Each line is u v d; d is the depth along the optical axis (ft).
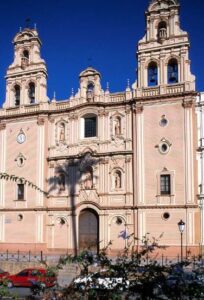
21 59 182.50
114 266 33.73
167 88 152.15
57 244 159.53
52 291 35.32
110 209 152.46
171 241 140.87
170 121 149.18
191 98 147.13
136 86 158.30
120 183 154.10
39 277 36.88
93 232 155.43
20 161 171.94
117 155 155.63
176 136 147.23
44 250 159.33
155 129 150.82
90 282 33.40
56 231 160.86
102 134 160.15
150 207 145.79
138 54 160.35
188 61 152.25
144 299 31.19
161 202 144.87
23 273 107.45
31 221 164.04
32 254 154.61
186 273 31.99
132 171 152.56
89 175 160.15
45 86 176.86
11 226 167.02
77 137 164.35
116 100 161.07
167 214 143.64
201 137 146.72
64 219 160.35
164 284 31.04
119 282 32.78
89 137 163.43
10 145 175.11
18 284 106.01
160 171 147.02
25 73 179.42
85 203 157.07
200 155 145.69
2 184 172.55
